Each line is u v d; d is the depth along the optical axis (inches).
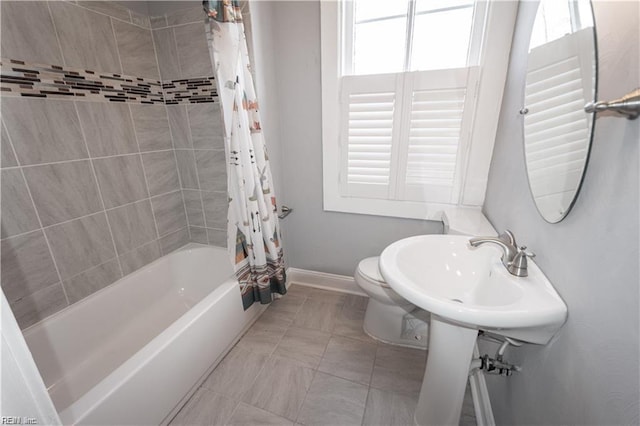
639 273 18.0
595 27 23.1
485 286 37.4
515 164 43.5
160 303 74.9
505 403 39.2
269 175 65.1
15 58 45.8
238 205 59.4
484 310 27.0
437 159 62.3
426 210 66.7
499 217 49.6
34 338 50.4
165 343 45.9
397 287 32.5
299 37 64.8
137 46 65.2
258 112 59.2
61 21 51.1
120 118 63.3
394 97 61.2
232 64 50.8
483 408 46.5
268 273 68.9
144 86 68.1
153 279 73.4
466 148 59.6
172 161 78.1
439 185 63.9
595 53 22.8
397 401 50.8
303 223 81.4
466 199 62.7
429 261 43.3
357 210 73.2
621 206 20.0
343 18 60.1
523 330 28.5
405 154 64.1
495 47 51.5
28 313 50.6
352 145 67.7
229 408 50.1
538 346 31.3
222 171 75.9
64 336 54.7
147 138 70.2
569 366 25.4
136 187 68.7
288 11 63.7
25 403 18.5
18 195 47.7
